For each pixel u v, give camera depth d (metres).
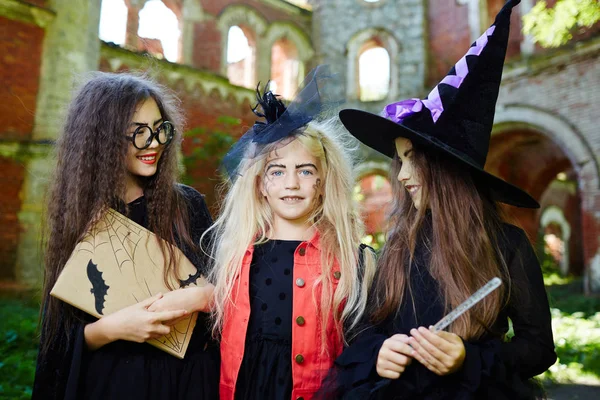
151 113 1.78
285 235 1.91
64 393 1.65
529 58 9.88
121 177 1.71
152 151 1.78
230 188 2.01
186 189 2.11
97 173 1.68
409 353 1.43
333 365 1.66
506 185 1.56
